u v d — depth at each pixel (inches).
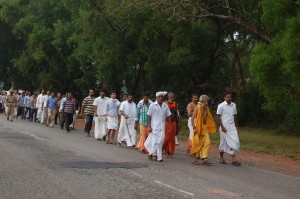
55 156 467.5
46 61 1604.3
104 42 1049.5
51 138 657.0
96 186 328.8
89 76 1425.9
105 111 690.8
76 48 1391.5
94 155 490.9
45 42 1499.8
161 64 1023.6
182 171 416.5
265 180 398.0
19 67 1665.8
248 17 866.1
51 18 1598.2
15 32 1688.0
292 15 629.9
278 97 665.6
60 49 1523.1
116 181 349.7
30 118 1110.4
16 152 482.9
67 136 716.7
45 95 1055.6
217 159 535.2
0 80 2327.8
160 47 976.3
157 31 949.8
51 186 323.6
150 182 352.5
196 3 837.2
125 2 922.1
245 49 1103.0
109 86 1141.7
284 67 611.8
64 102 847.1
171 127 514.0
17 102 1141.1
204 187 343.9
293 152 676.7
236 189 343.6
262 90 696.4
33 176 357.1
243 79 1178.0
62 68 1552.7
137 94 1380.4
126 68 1160.2
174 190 327.3
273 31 720.3
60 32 1437.0
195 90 1111.6
